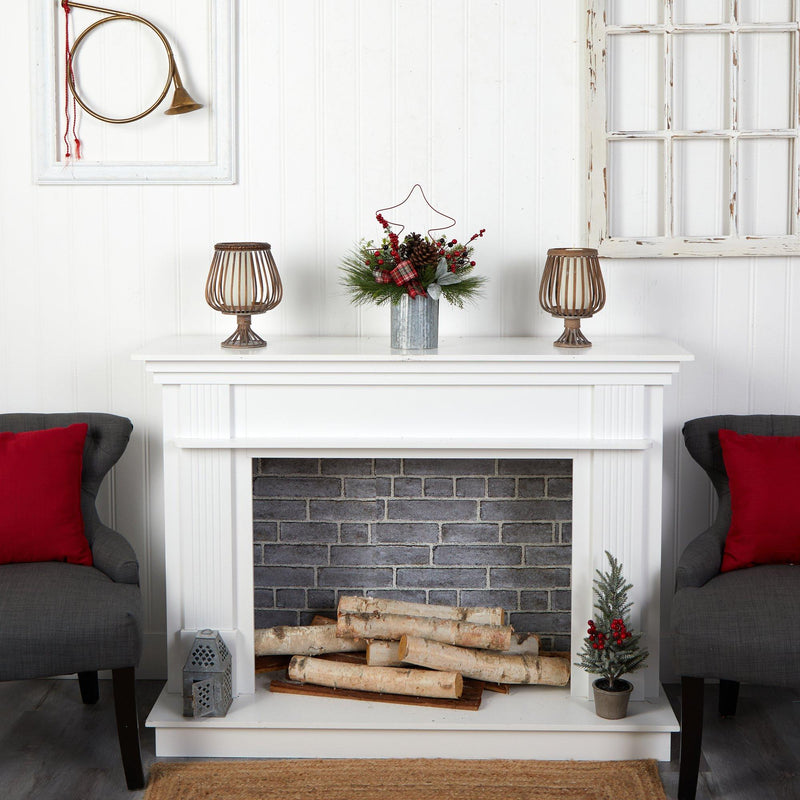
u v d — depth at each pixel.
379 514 3.24
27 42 3.12
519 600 3.26
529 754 2.79
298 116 3.13
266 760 2.78
